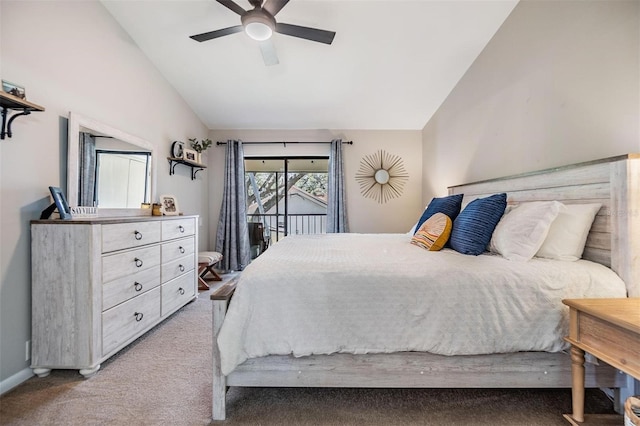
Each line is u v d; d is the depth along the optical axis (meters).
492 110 2.60
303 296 1.31
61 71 1.95
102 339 1.76
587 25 1.66
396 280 1.32
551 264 1.41
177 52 2.88
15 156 1.65
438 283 1.31
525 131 2.18
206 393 1.53
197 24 2.54
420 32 2.59
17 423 1.32
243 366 1.35
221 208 4.43
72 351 1.69
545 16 1.97
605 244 1.43
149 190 2.93
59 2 1.94
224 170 4.48
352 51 2.84
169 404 1.44
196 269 3.12
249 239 4.81
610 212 1.40
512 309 1.28
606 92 1.55
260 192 4.87
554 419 1.32
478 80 2.83
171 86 3.41
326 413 1.37
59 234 1.70
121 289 1.94
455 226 1.96
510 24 2.34
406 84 3.36
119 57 2.53
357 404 1.43
